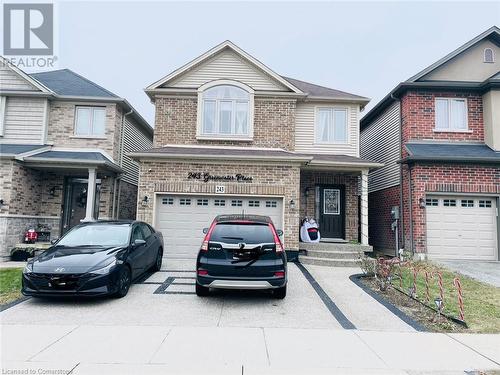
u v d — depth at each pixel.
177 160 12.15
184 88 14.08
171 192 12.05
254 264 6.84
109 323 5.78
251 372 4.11
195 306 6.82
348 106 14.85
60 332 5.30
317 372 4.14
